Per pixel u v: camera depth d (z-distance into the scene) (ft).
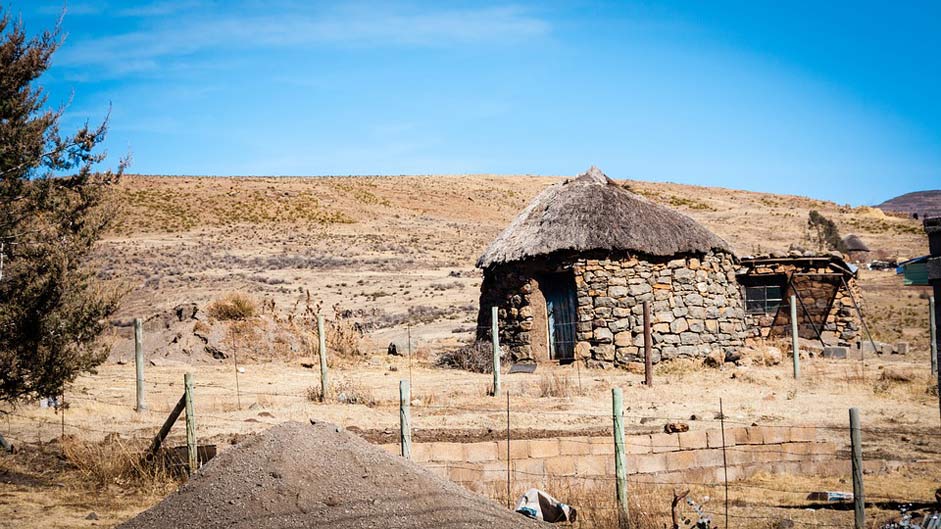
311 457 29.35
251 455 29.68
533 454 42.14
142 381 55.06
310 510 27.40
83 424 49.06
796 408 60.70
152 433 46.73
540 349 87.20
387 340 117.80
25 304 41.98
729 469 44.32
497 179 460.14
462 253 257.96
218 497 28.25
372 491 28.25
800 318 102.42
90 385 63.46
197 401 58.44
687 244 88.28
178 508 28.27
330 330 92.43
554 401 61.72
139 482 37.55
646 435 44.16
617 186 93.61
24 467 38.68
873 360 91.66
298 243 255.29
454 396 63.93
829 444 46.91
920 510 37.17
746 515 36.99
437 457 41.06
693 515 36.35
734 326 90.79
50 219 43.78
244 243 251.39
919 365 84.28
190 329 84.07
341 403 58.90
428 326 136.46
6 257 42.86
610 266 85.81
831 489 41.86
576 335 85.87
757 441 46.03
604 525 34.42
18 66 42.60
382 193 373.61
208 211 296.71
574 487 39.55
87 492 36.14
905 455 48.14
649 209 90.38
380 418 53.47
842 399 64.75
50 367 42.50
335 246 252.62
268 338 84.89
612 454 42.93
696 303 88.12
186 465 38.58
